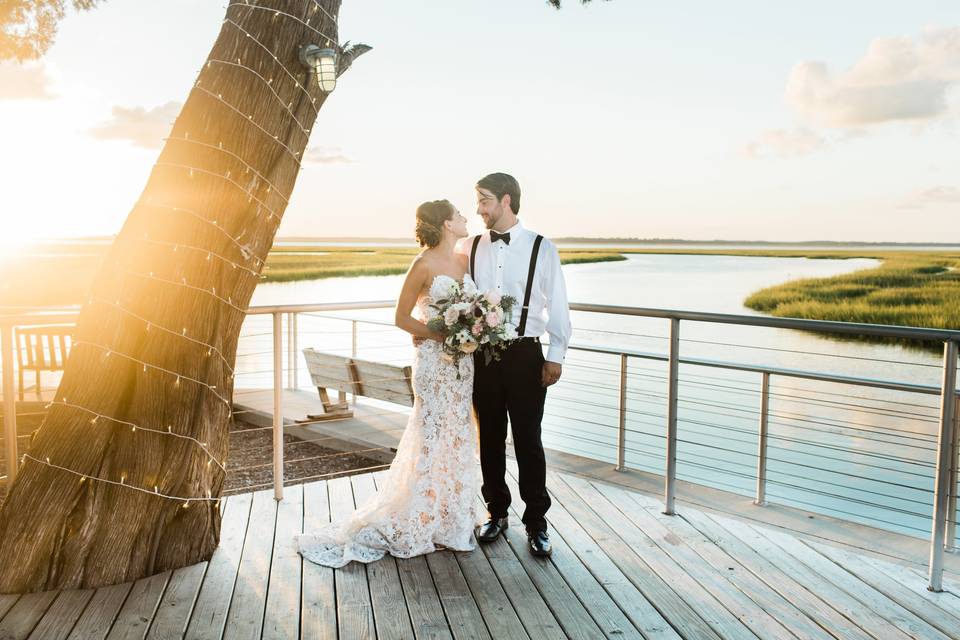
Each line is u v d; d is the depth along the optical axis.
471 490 3.27
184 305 2.84
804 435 7.04
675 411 3.64
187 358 2.88
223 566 3.04
